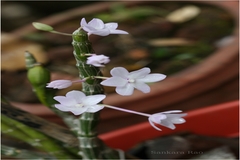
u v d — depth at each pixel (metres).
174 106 0.52
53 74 0.60
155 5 0.84
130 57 0.63
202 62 0.56
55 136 0.28
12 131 0.28
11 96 0.56
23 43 0.71
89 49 0.23
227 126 0.38
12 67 0.63
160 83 0.52
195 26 0.73
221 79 0.54
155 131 0.38
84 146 0.27
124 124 0.51
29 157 0.29
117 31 0.22
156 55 0.63
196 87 0.52
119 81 0.22
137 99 0.50
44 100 0.28
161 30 0.73
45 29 0.24
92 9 0.83
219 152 0.34
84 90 0.24
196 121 0.38
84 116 0.27
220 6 0.79
